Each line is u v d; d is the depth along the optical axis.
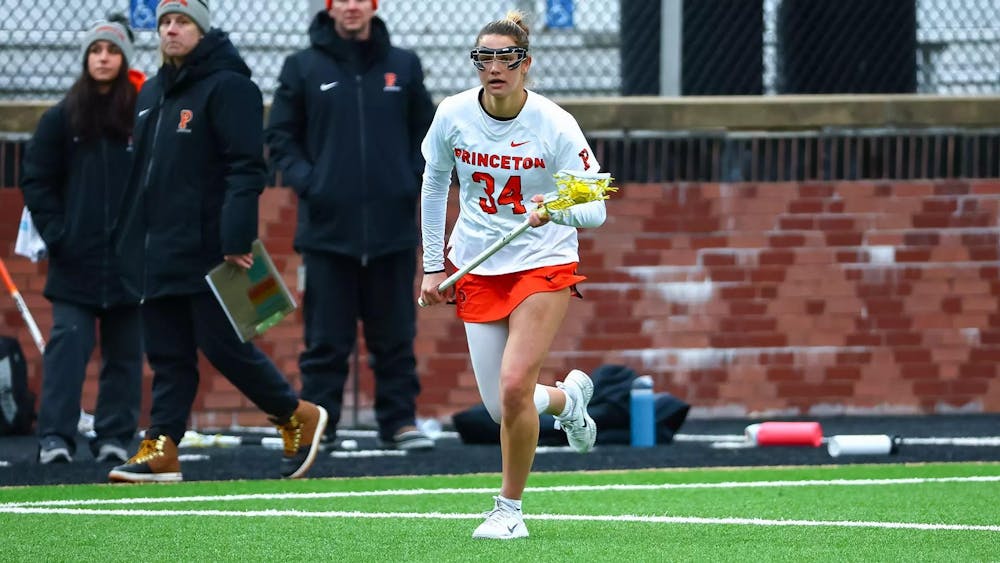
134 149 32.16
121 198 34.44
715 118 48.22
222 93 31.53
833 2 50.22
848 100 48.47
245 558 21.80
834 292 47.97
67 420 36.12
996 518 25.95
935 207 48.25
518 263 23.53
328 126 37.75
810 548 22.45
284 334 46.66
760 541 23.16
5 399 43.50
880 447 36.59
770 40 50.59
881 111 48.53
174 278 31.55
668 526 24.94
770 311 47.78
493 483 31.55
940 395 48.31
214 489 30.55
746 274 47.78
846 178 48.44
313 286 37.97
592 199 22.28
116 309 36.84
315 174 37.62
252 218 31.17
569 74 49.28
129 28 37.47
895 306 48.16
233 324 30.97
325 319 37.84
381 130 37.91
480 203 23.89
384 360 38.78
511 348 23.27
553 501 28.52
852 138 48.50
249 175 31.41
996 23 50.94
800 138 48.47
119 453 36.75
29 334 46.00
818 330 47.97
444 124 23.73
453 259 24.50
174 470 32.19
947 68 51.00
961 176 48.81
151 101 32.12
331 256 37.75
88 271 36.28
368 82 37.97
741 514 26.55
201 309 31.62
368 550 22.38
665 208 47.62
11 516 26.34
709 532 24.19
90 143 36.19
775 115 48.25
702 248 47.69
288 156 37.97
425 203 24.61
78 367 36.28
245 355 31.83
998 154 48.91
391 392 38.81
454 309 46.94
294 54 38.38
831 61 50.31
